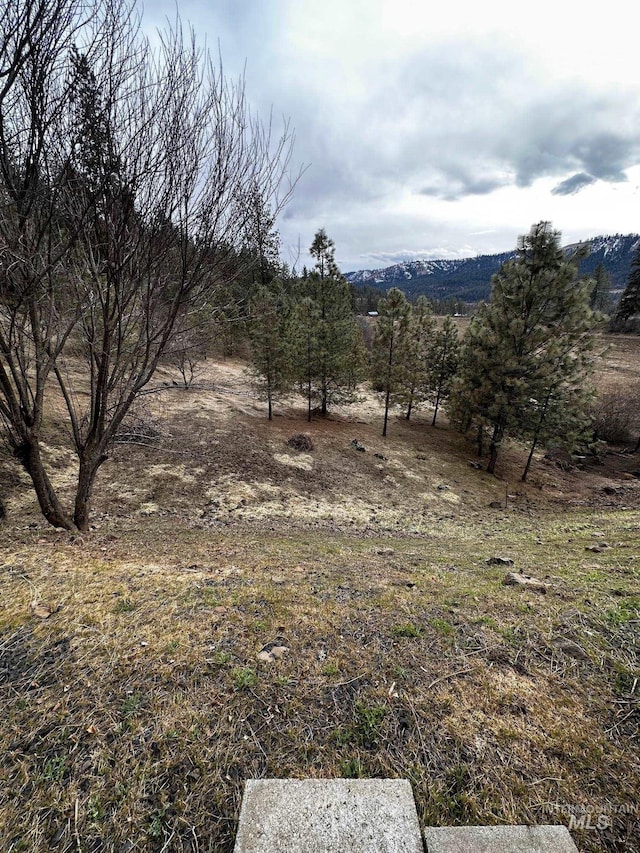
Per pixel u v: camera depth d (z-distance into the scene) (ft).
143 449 37.52
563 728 6.86
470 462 54.65
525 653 8.76
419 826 5.30
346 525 30.50
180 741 6.51
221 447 41.70
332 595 11.90
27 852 5.04
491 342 47.50
